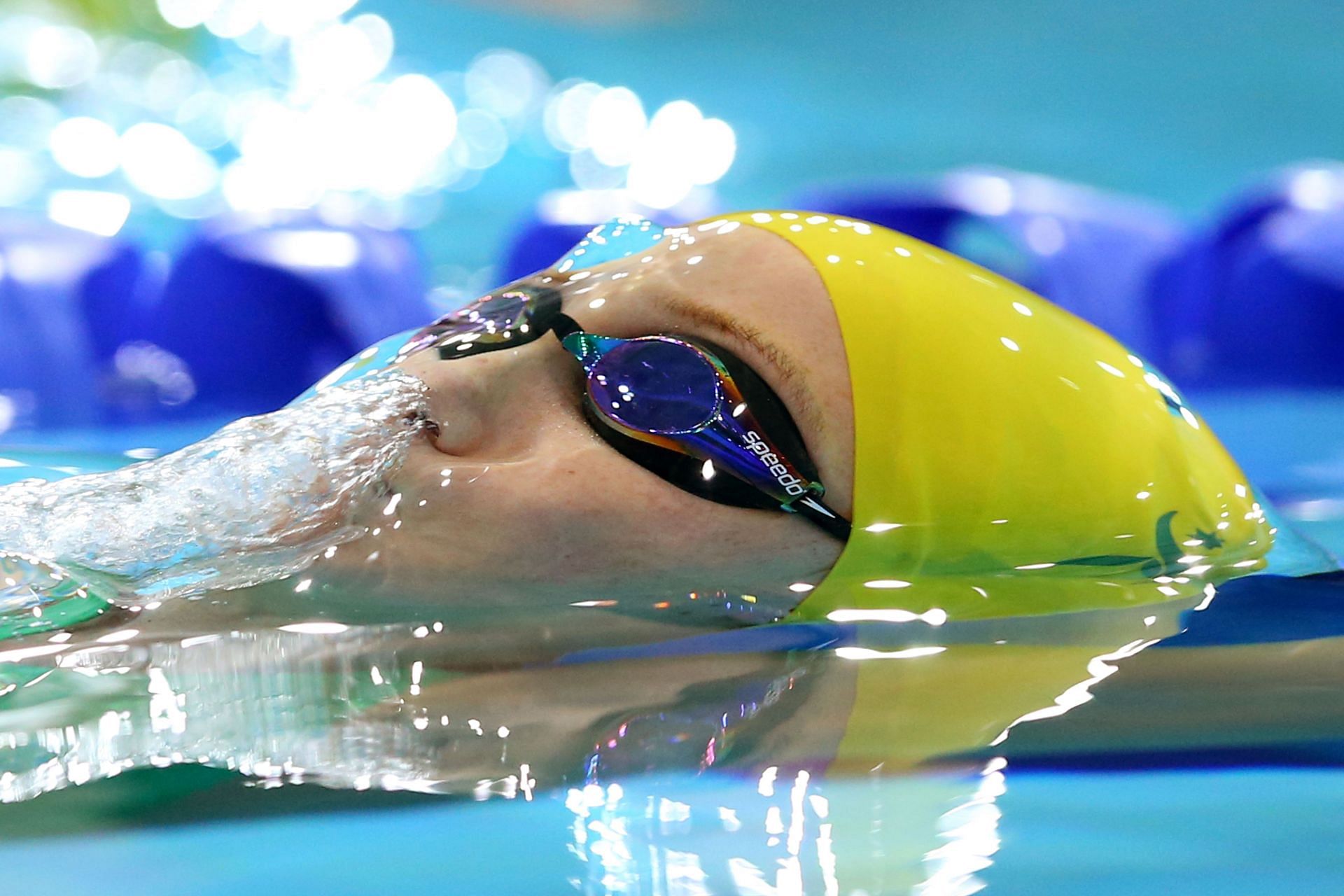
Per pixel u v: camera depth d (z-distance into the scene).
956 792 2.49
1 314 8.28
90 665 3.25
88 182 14.89
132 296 9.48
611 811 2.39
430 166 17.94
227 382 8.86
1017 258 10.95
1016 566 3.88
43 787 2.51
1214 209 16.91
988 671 3.25
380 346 4.46
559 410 3.96
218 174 16.00
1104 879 2.11
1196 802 2.44
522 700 3.03
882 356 3.86
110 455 6.43
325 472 3.73
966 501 3.85
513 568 3.68
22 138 15.52
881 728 2.84
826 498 3.80
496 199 17.42
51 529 3.61
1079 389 4.07
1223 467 4.39
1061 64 22.80
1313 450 8.12
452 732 2.82
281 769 2.59
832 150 19.83
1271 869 2.15
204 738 2.78
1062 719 2.90
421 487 3.75
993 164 19.14
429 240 15.08
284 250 9.10
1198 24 23.70
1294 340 10.42
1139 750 2.71
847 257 4.06
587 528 3.71
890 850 2.22
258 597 3.56
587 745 2.74
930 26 24.75
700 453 3.78
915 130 20.53
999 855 2.20
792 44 24.19
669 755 2.69
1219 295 10.74
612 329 4.00
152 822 2.36
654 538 3.73
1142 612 3.75
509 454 3.88
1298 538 4.52
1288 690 3.09
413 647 3.39
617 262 4.34
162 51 18.09
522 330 4.07
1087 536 3.94
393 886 2.09
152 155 15.90
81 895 2.07
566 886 2.07
